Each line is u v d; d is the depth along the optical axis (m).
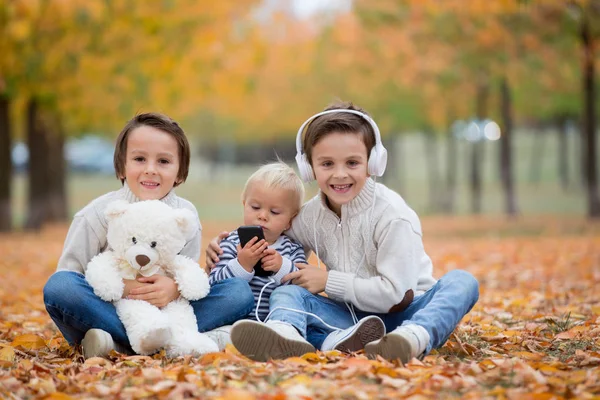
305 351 3.83
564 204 30.14
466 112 24.28
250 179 4.56
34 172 19.45
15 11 12.71
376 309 4.24
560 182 40.78
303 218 4.58
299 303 4.12
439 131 30.53
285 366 3.59
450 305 3.96
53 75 15.38
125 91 16.95
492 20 16.08
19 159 46.34
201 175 54.09
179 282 4.14
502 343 4.68
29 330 5.55
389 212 4.35
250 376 3.46
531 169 42.88
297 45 27.05
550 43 16.48
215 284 4.30
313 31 27.06
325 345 4.14
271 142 51.00
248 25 19.45
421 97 23.12
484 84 19.72
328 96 26.38
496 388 3.23
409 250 4.26
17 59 14.09
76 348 4.26
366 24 18.84
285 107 29.70
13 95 15.64
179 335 4.05
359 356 3.78
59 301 4.00
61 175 24.00
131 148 4.39
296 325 3.96
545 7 15.59
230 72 19.36
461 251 13.30
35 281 9.47
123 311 4.04
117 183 42.22
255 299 4.40
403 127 27.22
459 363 3.77
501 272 9.79
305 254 4.80
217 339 4.19
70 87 16.19
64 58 14.49
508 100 21.05
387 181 35.34
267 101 29.75
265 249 4.32
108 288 4.02
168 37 16.25
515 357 4.03
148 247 4.04
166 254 4.11
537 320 5.71
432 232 19.42
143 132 4.39
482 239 16.33
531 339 4.76
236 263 4.32
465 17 16.34
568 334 4.80
